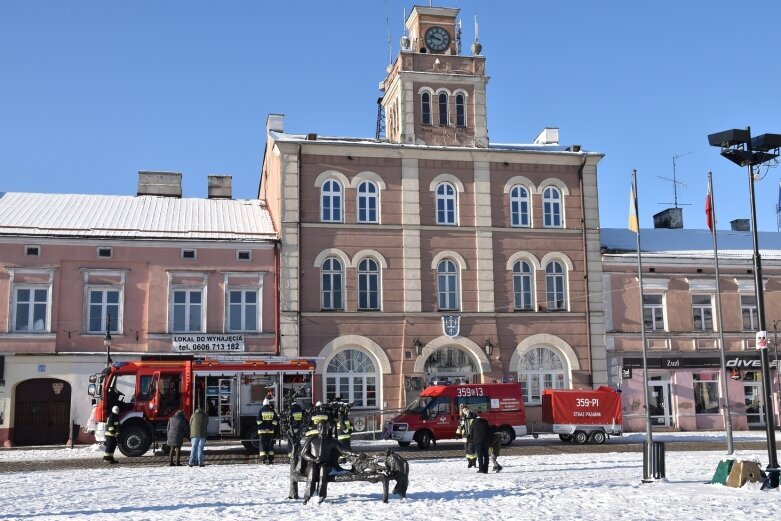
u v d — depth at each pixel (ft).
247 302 128.06
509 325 134.62
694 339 141.28
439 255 134.41
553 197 140.56
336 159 133.59
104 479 73.36
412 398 129.08
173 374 98.02
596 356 136.46
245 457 97.50
